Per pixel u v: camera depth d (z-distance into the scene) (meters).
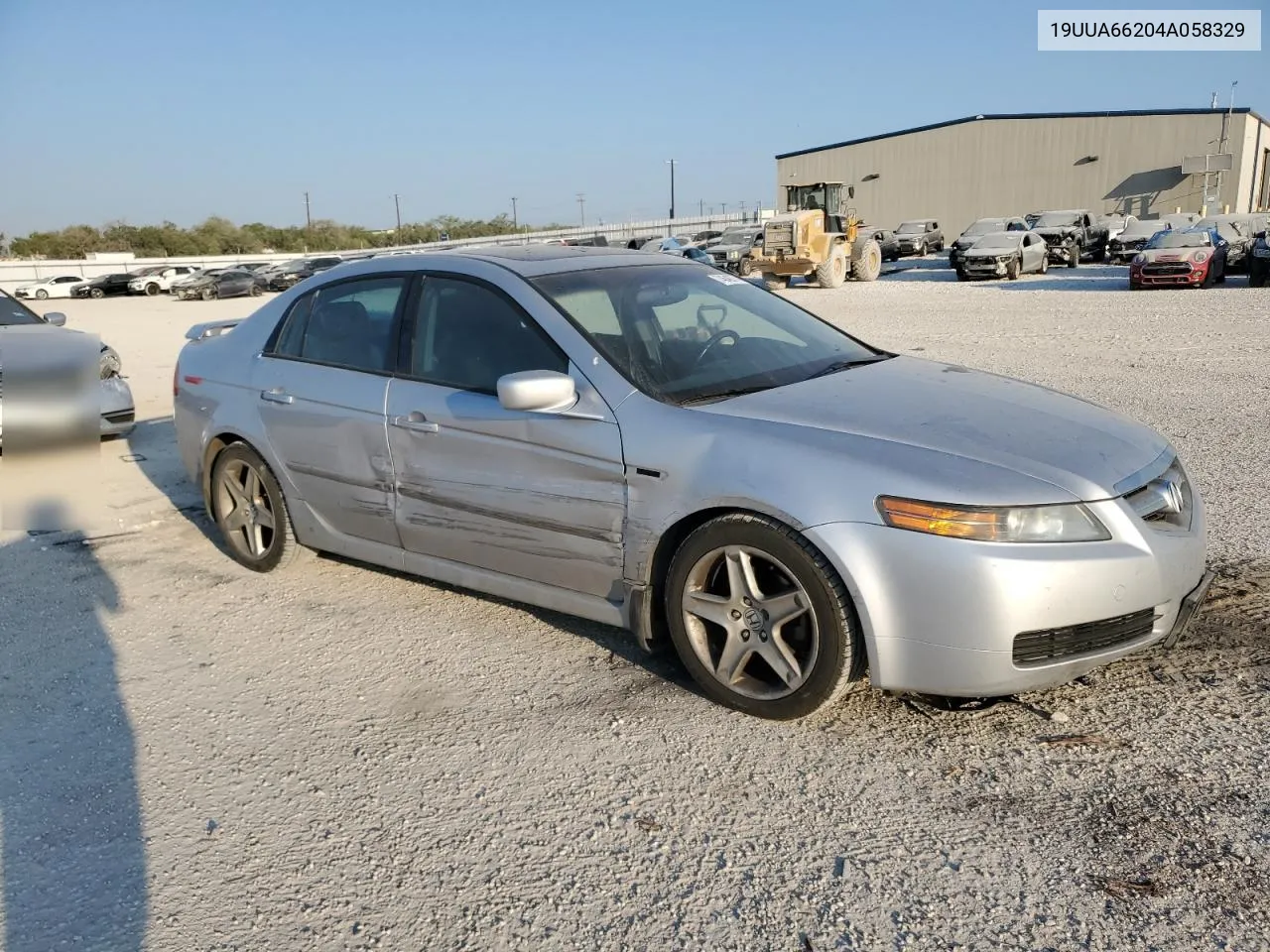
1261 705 3.19
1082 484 2.94
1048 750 3.01
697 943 2.29
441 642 4.01
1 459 6.26
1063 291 21.73
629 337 3.72
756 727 3.23
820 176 53.75
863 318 17.08
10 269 58.22
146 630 4.27
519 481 3.67
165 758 3.22
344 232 116.12
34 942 2.39
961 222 49.62
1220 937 2.21
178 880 2.61
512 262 4.09
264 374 4.67
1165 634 3.09
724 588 3.33
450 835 2.74
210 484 5.06
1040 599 2.81
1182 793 2.75
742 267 27.72
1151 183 44.78
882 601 2.92
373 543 4.33
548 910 2.43
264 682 3.72
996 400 3.53
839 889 2.45
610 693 3.51
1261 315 14.61
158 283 46.09
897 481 2.92
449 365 3.97
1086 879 2.43
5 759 3.25
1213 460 6.19
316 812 2.88
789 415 3.30
